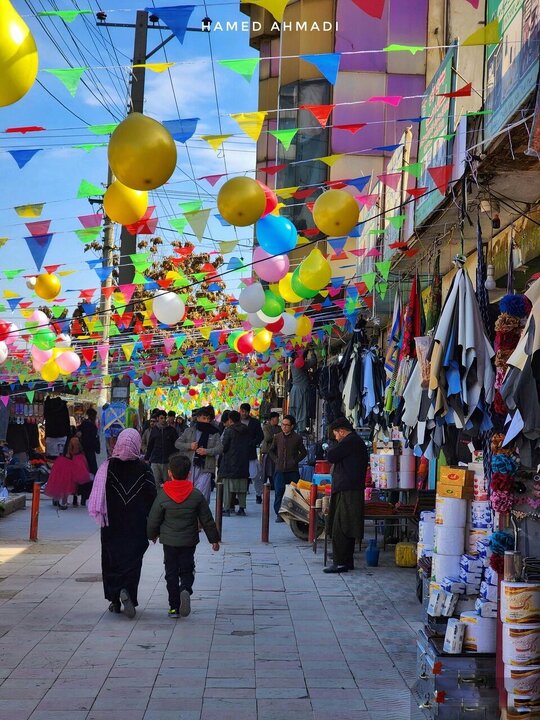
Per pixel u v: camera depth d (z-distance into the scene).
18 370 17.06
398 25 22.73
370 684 6.60
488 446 6.34
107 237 17.80
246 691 6.39
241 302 10.35
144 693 6.30
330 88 24.06
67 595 9.63
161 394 35.16
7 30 3.92
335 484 11.49
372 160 23.11
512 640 5.33
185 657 7.24
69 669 6.86
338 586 10.41
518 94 6.55
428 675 5.79
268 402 34.97
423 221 9.80
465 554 6.66
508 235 9.69
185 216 7.10
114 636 7.88
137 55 17.11
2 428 19.09
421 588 9.52
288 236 8.07
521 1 6.61
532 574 5.54
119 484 8.67
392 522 13.90
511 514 5.88
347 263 18.62
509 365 5.11
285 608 9.16
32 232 7.14
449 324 6.38
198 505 8.67
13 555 12.35
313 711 5.99
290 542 13.99
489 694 5.60
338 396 17.77
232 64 4.86
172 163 5.35
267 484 14.01
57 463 18.55
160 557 12.30
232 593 9.92
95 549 12.91
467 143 8.01
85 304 11.62
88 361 15.17
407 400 8.48
